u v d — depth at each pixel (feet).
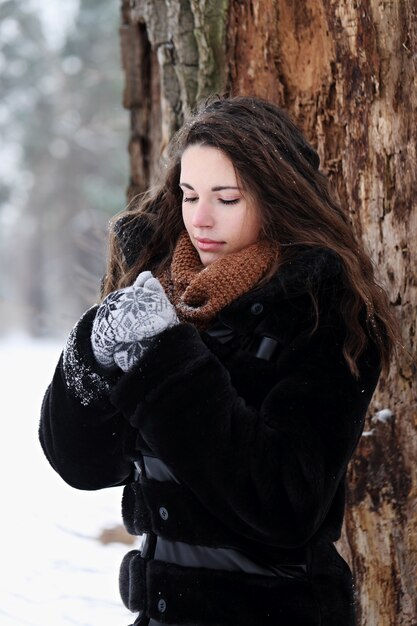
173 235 10.41
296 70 12.76
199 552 8.68
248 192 9.21
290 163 9.54
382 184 12.23
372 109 12.19
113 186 99.45
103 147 115.24
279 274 8.86
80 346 8.71
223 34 13.35
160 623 8.70
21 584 18.42
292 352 8.71
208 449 8.13
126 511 9.51
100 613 17.01
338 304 8.98
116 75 69.62
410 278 12.14
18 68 125.39
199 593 8.52
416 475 12.32
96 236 22.48
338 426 8.44
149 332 8.27
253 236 9.37
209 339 8.93
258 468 8.12
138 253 10.42
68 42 104.83
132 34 15.71
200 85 13.66
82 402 8.74
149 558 8.95
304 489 8.18
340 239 9.57
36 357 75.15
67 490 26.04
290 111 12.87
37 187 142.51
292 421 8.30
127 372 8.30
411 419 12.25
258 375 8.72
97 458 9.09
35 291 169.58
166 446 8.20
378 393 12.35
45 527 22.30
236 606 8.45
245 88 13.23
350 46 12.23
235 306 8.80
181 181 9.48
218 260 9.18
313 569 8.80
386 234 12.25
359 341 8.89
